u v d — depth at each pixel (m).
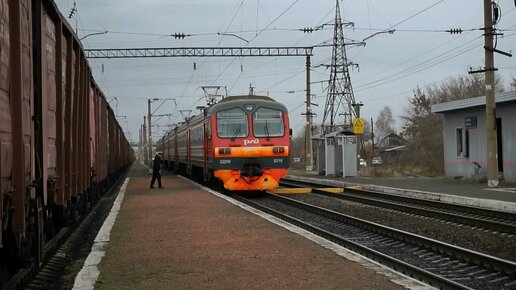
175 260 8.60
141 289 6.84
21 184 5.88
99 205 18.86
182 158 37.59
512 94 24.53
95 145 16.50
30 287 7.38
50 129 8.18
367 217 16.06
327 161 36.19
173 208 16.23
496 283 7.90
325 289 6.68
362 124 35.28
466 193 20.39
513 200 17.34
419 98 68.81
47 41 8.05
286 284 6.96
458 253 9.65
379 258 9.44
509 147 25.95
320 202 20.62
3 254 6.54
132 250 9.51
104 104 20.55
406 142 75.81
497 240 11.64
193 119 30.98
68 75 10.02
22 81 5.95
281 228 11.91
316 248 9.45
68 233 11.96
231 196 22.47
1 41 5.40
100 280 7.30
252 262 8.34
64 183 9.21
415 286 6.75
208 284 7.05
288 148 22.42
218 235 11.03
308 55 38.00
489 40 22.94
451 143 30.95
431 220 14.84
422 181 28.41
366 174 36.06
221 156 21.94
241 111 22.16
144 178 35.34
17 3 5.84
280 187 28.61
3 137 5.44
